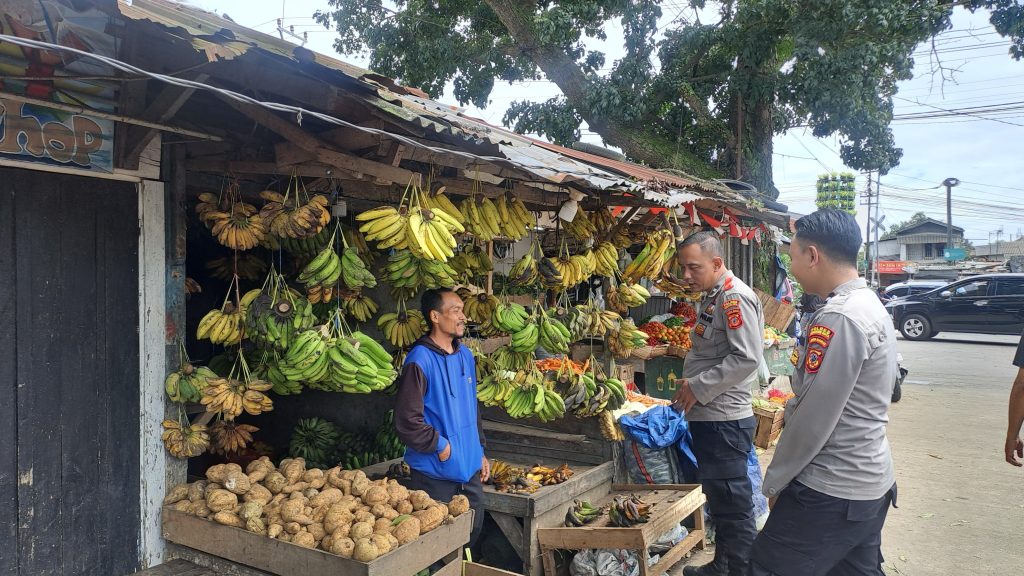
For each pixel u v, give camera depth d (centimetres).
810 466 238
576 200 398
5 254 236
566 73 1152
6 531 238
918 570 416
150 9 227
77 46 234
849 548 238
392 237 283
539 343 407
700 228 647
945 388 1070
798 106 1142
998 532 473
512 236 376
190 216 420
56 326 251
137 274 278
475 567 328
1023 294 1630
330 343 302
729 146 1165
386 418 490
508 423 500
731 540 362
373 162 266
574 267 425
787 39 1091
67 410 255
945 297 1722
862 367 230
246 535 268
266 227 295
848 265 242
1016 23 982
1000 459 659
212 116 296
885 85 1127
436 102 519
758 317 355
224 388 290
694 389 356
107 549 270
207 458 446
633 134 1138
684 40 1088
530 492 379
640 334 493
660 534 369
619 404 454
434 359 313
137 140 261
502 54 1287
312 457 473
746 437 361
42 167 242
